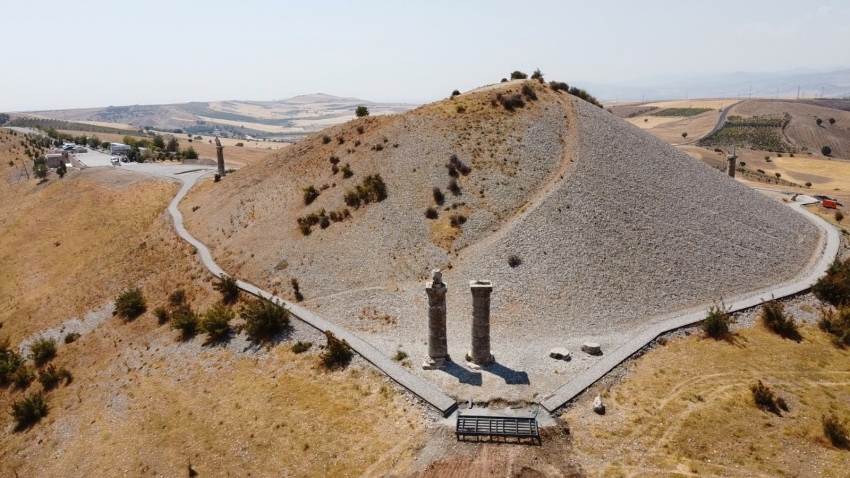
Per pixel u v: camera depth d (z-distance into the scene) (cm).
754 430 2905
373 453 2945
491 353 3819
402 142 6612
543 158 5991
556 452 2800
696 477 2577
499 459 2777
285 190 6962
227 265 5828
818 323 4131
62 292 6612
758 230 5469
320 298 4853
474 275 4681
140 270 6406
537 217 5138
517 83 7569
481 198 5519
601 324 4178
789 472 2598
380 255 5159
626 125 7206
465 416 3067
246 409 3562
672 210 5456
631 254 4831
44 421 4238
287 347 4212
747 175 13000
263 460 3064
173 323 4891
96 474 3391
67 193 10319
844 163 15888
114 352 4956
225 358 4294
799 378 3419
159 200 8812
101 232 8144
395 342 4056
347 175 6475
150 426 3716
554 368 3578
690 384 3356
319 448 3061
